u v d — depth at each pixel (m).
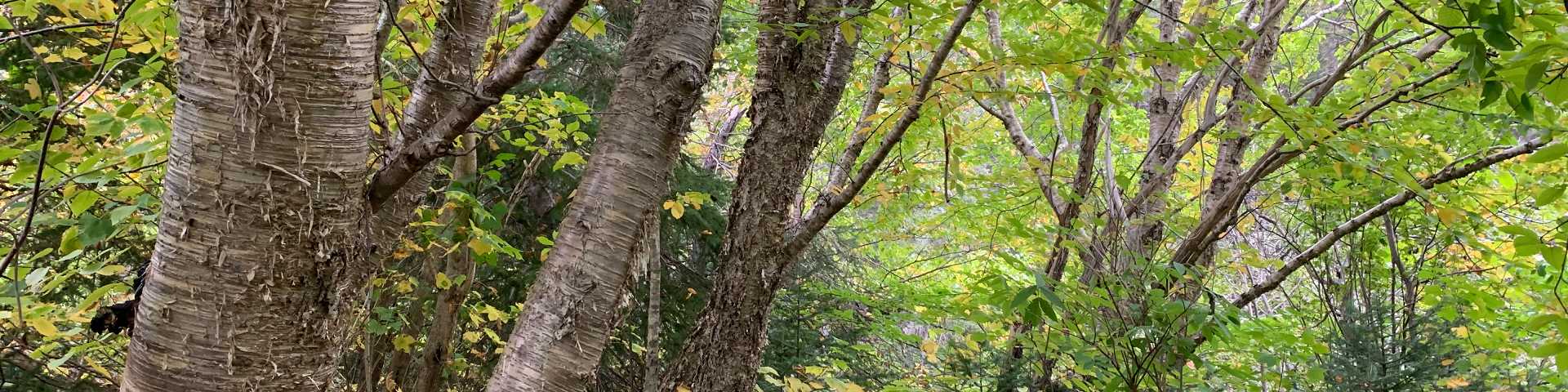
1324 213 5.25
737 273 3.36
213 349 1.53
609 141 2.42
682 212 3.77
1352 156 3.50
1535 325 2.59
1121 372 3.49
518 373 2.27
